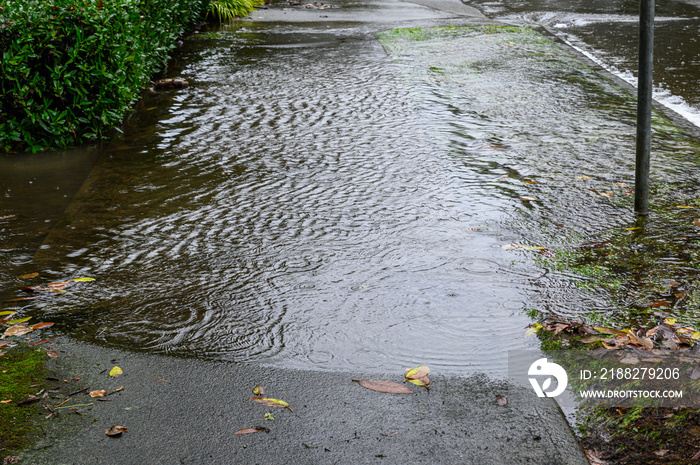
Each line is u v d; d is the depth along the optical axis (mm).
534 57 10375
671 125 7199
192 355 3330
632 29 13438
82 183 5738
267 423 2814
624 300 3760
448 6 16266
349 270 4176
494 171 5879
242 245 4539
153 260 4352
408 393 3020
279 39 11812
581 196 5301
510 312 3684
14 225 4938
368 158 6223
